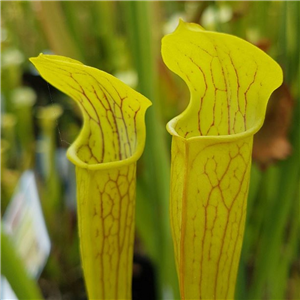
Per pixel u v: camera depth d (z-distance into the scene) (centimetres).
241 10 63
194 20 61
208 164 37
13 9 88
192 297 39
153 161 55
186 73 37
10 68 86
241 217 39
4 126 86
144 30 51
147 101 37
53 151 79
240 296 54
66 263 85
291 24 52
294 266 75
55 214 83
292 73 52
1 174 84
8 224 58
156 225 57
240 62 35
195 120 39
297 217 56
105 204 40
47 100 81
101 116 40
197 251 38
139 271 80
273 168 55
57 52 61
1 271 49
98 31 79
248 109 37
